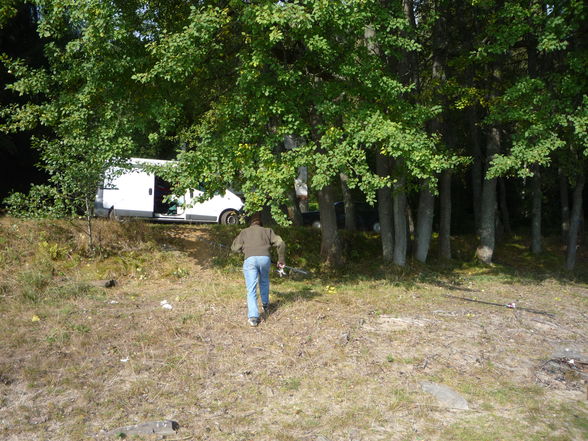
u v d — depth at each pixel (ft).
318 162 28.50
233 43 33.81
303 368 18.33
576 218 52.49
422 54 50.31
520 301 32.86
